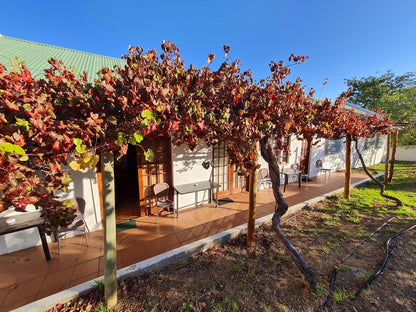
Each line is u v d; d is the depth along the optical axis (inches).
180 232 149.2
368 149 476.1
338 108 148.2
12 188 41.1
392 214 178.1
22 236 125.3
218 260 114.9
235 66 89.7
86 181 143.3
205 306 83.2
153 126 58.1
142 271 101.7
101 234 145.2
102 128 58.2
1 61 141.2
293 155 304.3
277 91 98.5
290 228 154.5
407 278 99.8
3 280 99.7
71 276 103.1
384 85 619.2
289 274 102.7
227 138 81.7
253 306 83.7
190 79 74.8
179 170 184.9
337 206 200.4
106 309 80.2
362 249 125.4
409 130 319.6
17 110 44.0
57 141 44.7
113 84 62.2
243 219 171.3
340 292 90.3
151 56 71.0
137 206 201.2
